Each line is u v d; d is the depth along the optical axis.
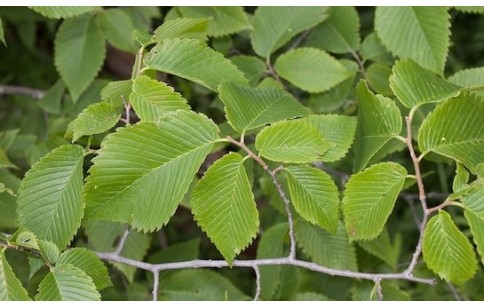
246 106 0.63
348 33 0.85
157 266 0.68
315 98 0.84
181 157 0.61
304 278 0.90
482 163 0.62
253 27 0.84
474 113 0.64
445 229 0.61
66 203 0.64
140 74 0.64
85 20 0.88
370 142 0.65
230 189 0.61
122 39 0.87
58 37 0.88
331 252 0.80
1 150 0.80
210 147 0.61
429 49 0.77
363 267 0.88
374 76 0.82
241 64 0.84
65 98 0.94
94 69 0.88
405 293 0.77
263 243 0.81
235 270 1.15
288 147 0.62
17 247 0.63
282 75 0.82
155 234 1.12
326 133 0.64
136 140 0.61
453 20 1.23
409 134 0.64
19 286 0.61
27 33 1.15
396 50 0.78
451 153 0.63
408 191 1.05
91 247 0.83
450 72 1.20
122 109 0.71
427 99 0.64
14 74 1.24
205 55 0.65
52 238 0.64
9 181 0.80
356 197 0.63
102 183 0.61
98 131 0.63
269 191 0.79
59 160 0.65
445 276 0.62
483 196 0.61
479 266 0.96
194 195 0.61
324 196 0.63
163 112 0.62
